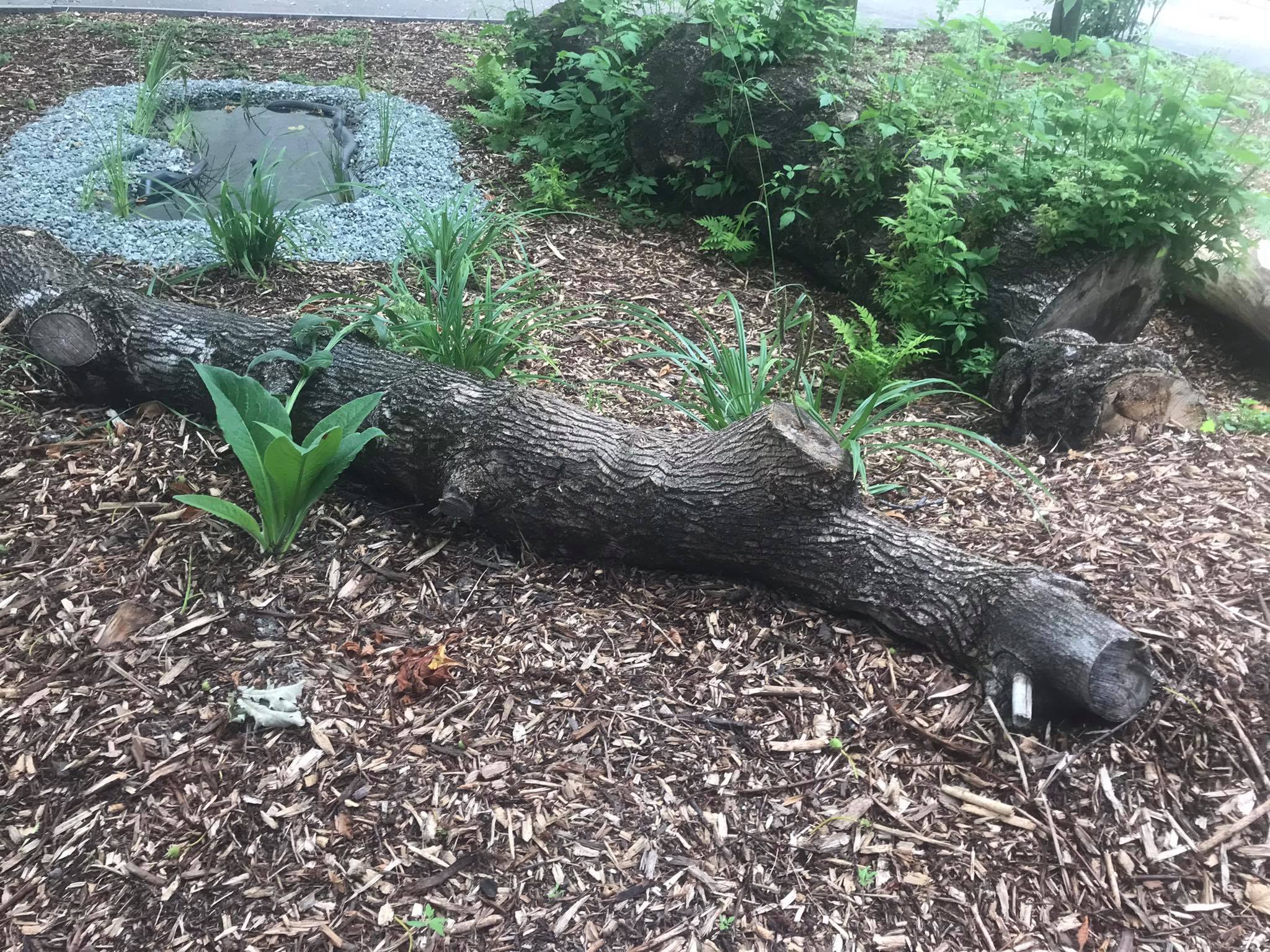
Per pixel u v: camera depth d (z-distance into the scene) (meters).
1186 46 8.33
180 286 4.72
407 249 5.17
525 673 2.73
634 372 4.39
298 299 4.70
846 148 5.04
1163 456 3.56
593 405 4.04
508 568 3.16
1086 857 2.27
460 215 5.59
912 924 2.13
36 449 3.52
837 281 5.34
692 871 2.23
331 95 7.56
